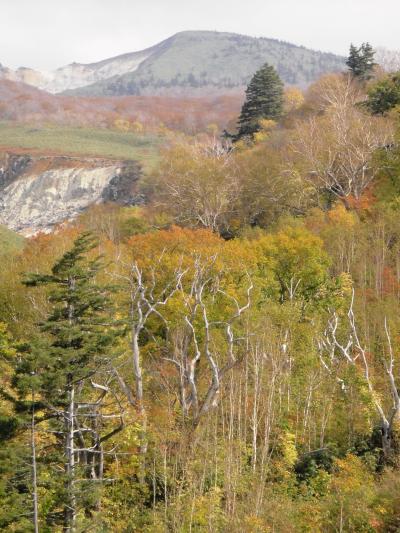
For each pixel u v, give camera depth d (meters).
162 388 56.69
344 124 117.88
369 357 60.81
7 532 39.97
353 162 115.25
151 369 60.44
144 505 47.28
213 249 73.94
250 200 123.06
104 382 51.28
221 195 122.19
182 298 63.25
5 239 117.38
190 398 53.22
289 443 49.62
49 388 39.97
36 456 40.19
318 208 109.81
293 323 60.00
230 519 41.16
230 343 52.16
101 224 119.31
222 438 48.09
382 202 97.88
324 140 120.00
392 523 41.38
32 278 42.81
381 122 117.12
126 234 116.56
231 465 44.53
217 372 50.28
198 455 46.50
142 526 44.03
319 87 182.38
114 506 44.97
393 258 81.00
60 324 41.22
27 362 39.56
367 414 53.22
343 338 64.44
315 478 48.53
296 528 41.22
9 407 46.69
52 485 39.91
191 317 56.53
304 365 57.62
